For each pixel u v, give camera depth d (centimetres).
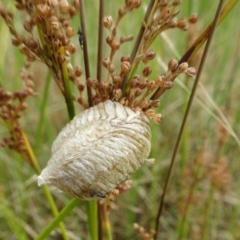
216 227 19
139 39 9
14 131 11
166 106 21
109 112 8
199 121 21
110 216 20
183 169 18
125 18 19
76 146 8
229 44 21
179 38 20
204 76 22
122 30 20
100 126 8
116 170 8
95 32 21
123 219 20
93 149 8
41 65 22
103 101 9
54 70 9
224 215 20
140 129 8
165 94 20
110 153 8
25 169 21
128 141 8
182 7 19
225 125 16
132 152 8
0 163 21
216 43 22
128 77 9
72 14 9
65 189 8
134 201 18
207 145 20
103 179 8
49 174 8
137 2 9
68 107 10
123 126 8
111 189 8
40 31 9
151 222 19
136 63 9
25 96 11
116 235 20
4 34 20
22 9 9
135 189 18
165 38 16
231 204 21
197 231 18
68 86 9
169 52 21
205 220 17
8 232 19
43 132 22
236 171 21
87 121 8
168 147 21
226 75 22
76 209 20
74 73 9
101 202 10
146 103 8
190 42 16
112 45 9
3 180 21
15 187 20
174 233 20
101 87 9
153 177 18
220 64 21
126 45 20
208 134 20
